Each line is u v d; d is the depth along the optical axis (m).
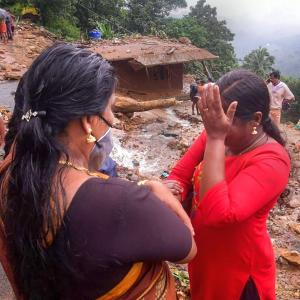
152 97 15.42
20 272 1.39
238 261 1.94
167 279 1.50
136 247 1.26
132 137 9.01
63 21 24.66
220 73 36.41
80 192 1.26
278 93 9.80
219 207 1.70
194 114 11.33
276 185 1.81
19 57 13.77
